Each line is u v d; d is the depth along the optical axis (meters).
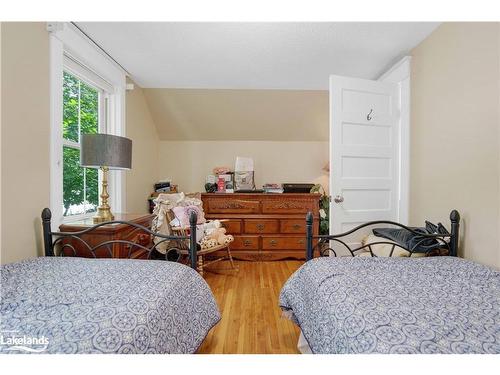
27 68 1.50
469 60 1.60
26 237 1.50
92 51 2.12
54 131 1.70
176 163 3.84
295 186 3.30
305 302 1.30
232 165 3.85
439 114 1.88
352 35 1.99
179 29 1.93
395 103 2.35
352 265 1.35
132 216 2.16
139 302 0.92
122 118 2.63
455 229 1.65
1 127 1.35
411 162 2.21
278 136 3.81
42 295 0.96
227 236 2.80
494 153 1.45
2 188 1.36
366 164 2.30
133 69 2.66
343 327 0.87
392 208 2.37
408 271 1.27
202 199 3.16
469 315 0.88
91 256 1.71
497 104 1.43
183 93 3.25
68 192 2.07
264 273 2.77
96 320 0.80
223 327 1.75
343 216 2.25
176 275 1.20
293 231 3.16
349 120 2.23
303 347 1.46
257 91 3.23
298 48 2.20
